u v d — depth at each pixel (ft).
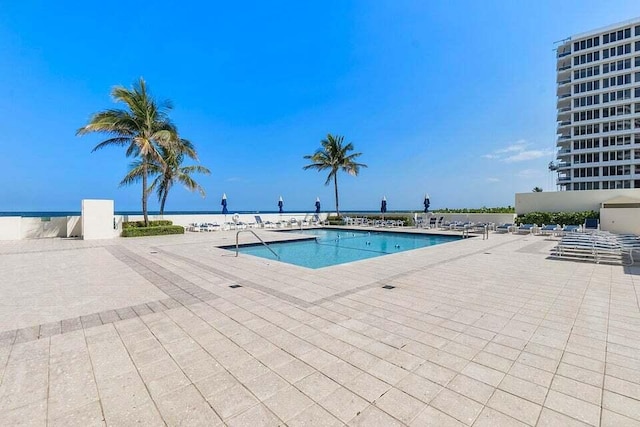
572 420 6.24
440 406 6.73
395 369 8.36
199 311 13.25
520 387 7.47
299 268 22.56
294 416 6.41
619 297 15.24
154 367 8.50
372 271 21.42
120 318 12.41
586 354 9.22
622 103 121.39
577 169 132.05
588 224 50.96
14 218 42.04
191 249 32.83
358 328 11.32
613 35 125.70
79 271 21.61
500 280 18.78
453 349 9.58
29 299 15.01
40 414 6.46
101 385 7.60
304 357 9.07
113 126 43.55
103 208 43.47
